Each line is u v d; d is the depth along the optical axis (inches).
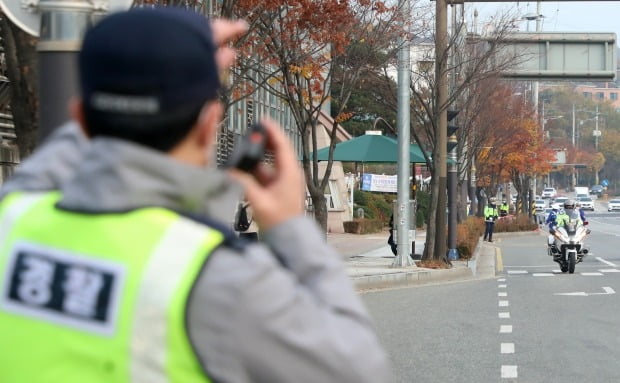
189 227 111.0
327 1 1091.9
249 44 1101.1
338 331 112.5
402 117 1435.8
